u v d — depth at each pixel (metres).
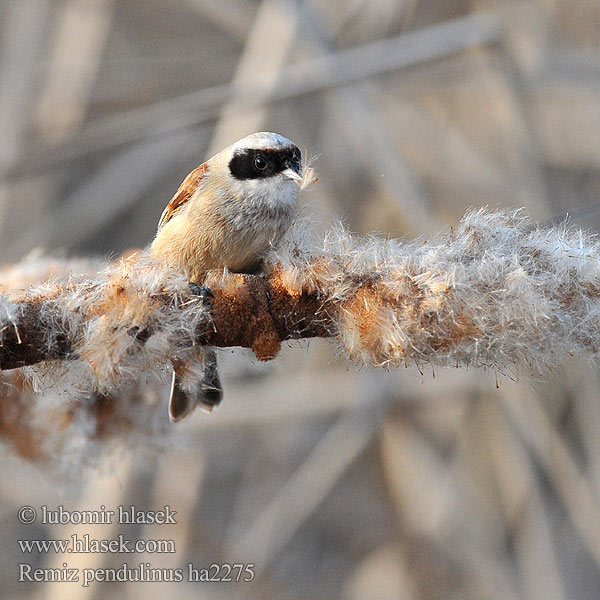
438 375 12.84
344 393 12.56
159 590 11.90
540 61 13.81
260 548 12.53
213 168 7.65
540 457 12.97
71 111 14.53
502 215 5.57
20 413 6.43
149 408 6.68
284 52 12.41
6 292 5.20
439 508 12.97
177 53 16.02
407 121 14.13
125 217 15.09
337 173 13.96
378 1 14.38
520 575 12.43
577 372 12.60
